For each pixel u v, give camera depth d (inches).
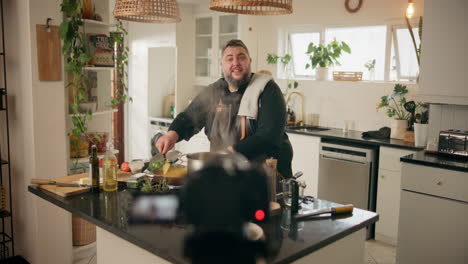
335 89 187.3
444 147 133.4
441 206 123.9
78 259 134.5
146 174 86.2
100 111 137.6
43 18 116.2
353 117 182.4
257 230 55.0
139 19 100.0
